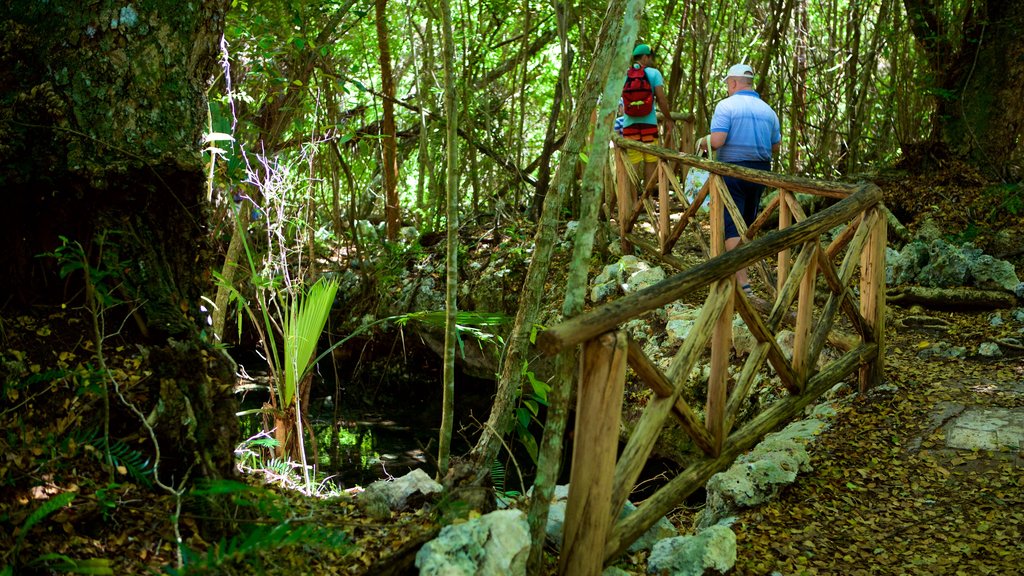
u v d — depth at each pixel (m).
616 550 2.61
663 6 9.50
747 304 3.19
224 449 2.54
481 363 6.81
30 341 2.42
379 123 8.46
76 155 2.45
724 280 2.97
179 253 2.69
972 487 3.33
